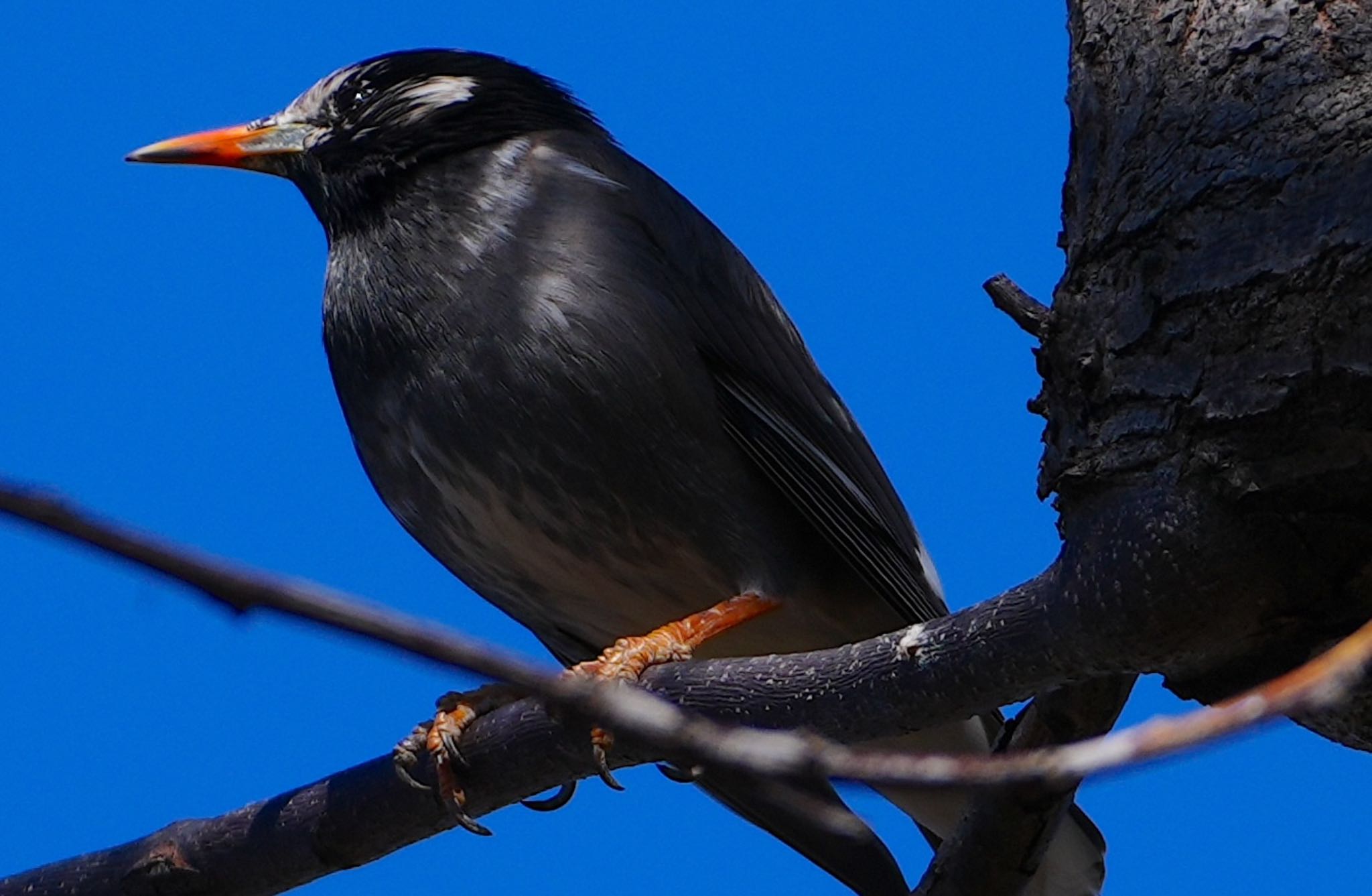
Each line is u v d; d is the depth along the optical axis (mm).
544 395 9039
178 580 2930
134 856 8445
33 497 2836
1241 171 6414
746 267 10234
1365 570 6070
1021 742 7223
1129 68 7117
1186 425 6199
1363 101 6328
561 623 10070
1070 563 6383
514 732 7863
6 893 8555
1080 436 6590
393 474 9570
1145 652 6312
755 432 9477
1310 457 5961
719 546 9266
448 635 3109
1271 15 6711
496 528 9398
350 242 9789
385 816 8125
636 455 9070
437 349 9195
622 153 10219
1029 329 7141
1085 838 8766
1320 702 3455
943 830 9211
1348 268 5980
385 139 9898
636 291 9250
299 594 3004
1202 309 6297
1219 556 6113
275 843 8281
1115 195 6855
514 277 9211
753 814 8930
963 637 6566
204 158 10367
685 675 7121
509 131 9977
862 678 6777
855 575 9664
